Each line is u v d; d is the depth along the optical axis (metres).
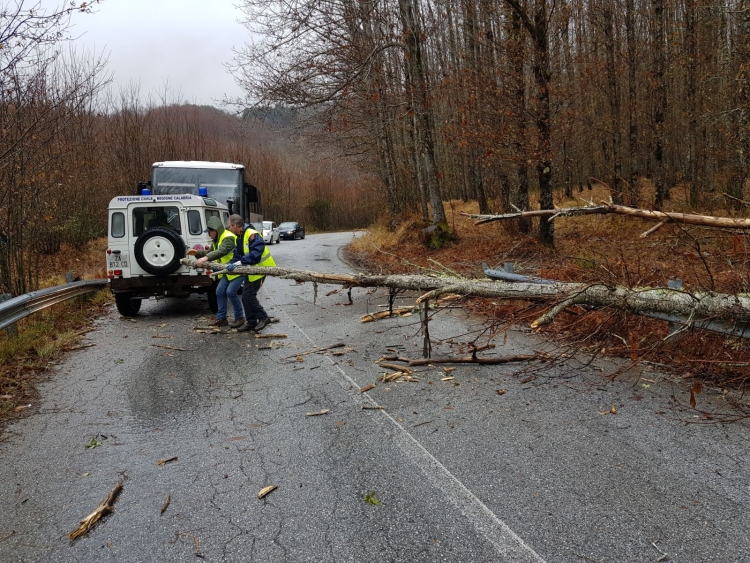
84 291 11.12
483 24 16.69
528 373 5.65
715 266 6.70
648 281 6.51
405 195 27.20
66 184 15.18
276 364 6.46
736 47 13.53
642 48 24.48
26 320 8.91
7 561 2.86
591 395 4.95
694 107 22.19
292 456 3.97
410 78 16.56
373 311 9.52
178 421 4.74
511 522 3.04
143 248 9.62
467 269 12.40
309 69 14.50
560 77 15.21
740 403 4.59
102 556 2.88
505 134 13.71
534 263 11.76
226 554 2.86
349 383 5.60
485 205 23.28
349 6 14.47
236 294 8.64
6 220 9.49
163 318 9.99
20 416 4.98
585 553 2.76
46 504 3.42
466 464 3.74
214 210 11.08
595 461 3.71
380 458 3.88
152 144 30.23
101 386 5.81
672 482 3.41
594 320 6.03
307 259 20.16
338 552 2.84
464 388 5.29
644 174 35.06
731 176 17.62
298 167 63.81
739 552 2.73
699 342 5.41
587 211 5.75
